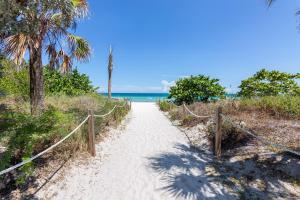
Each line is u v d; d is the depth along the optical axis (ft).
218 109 18.71
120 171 16.51
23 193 13.42
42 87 24.94
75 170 16.29
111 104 40.93
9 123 16.99
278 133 20.29
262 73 45.60
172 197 13.00
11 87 34.47
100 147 21.50
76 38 26.89
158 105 74.13
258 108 29.86
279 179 14.37
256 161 16.71
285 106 27.25
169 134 27.78
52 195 13.30
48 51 26.89
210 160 18.38
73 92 55.26
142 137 26.35
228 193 13.32
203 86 59.47
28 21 16.22
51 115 17.48
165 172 16.29
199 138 24.07
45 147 17.67
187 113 35.86
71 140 18.70
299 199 12.42
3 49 21.68
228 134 21.11
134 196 13.15
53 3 16.16
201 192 13.44
